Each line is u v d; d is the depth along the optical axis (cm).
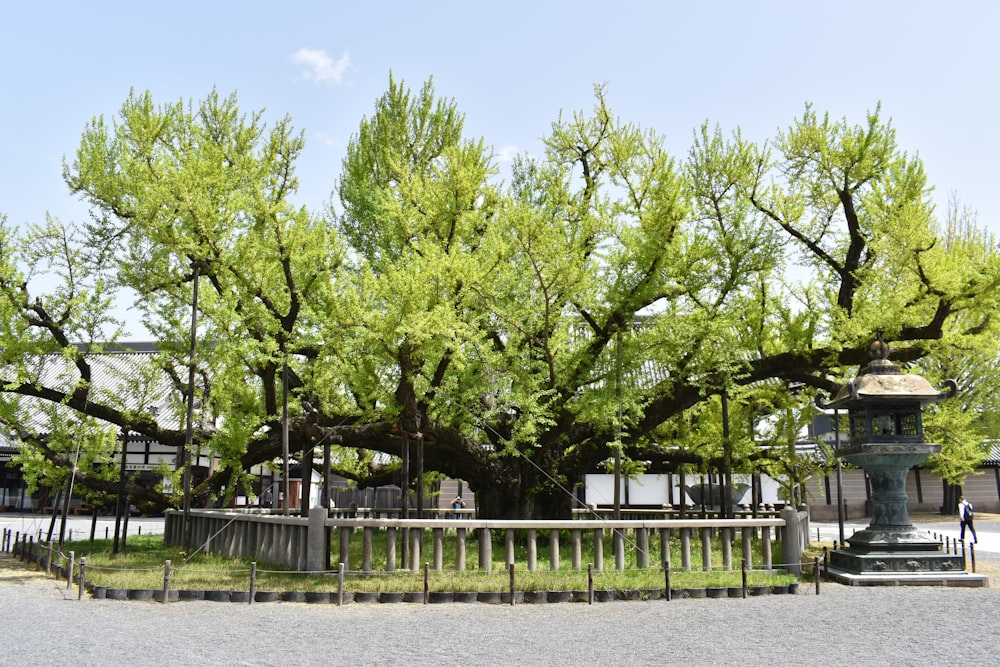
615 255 1702
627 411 1723
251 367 1647
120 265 1680
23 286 1638
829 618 978
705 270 1775
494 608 1048
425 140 2222
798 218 2009
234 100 1989
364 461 2347
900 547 1368
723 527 1402
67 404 1698
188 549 1505
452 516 2534
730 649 786
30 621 916
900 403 1420
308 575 1228
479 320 1608
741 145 1900
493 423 1670
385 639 828
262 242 1525
